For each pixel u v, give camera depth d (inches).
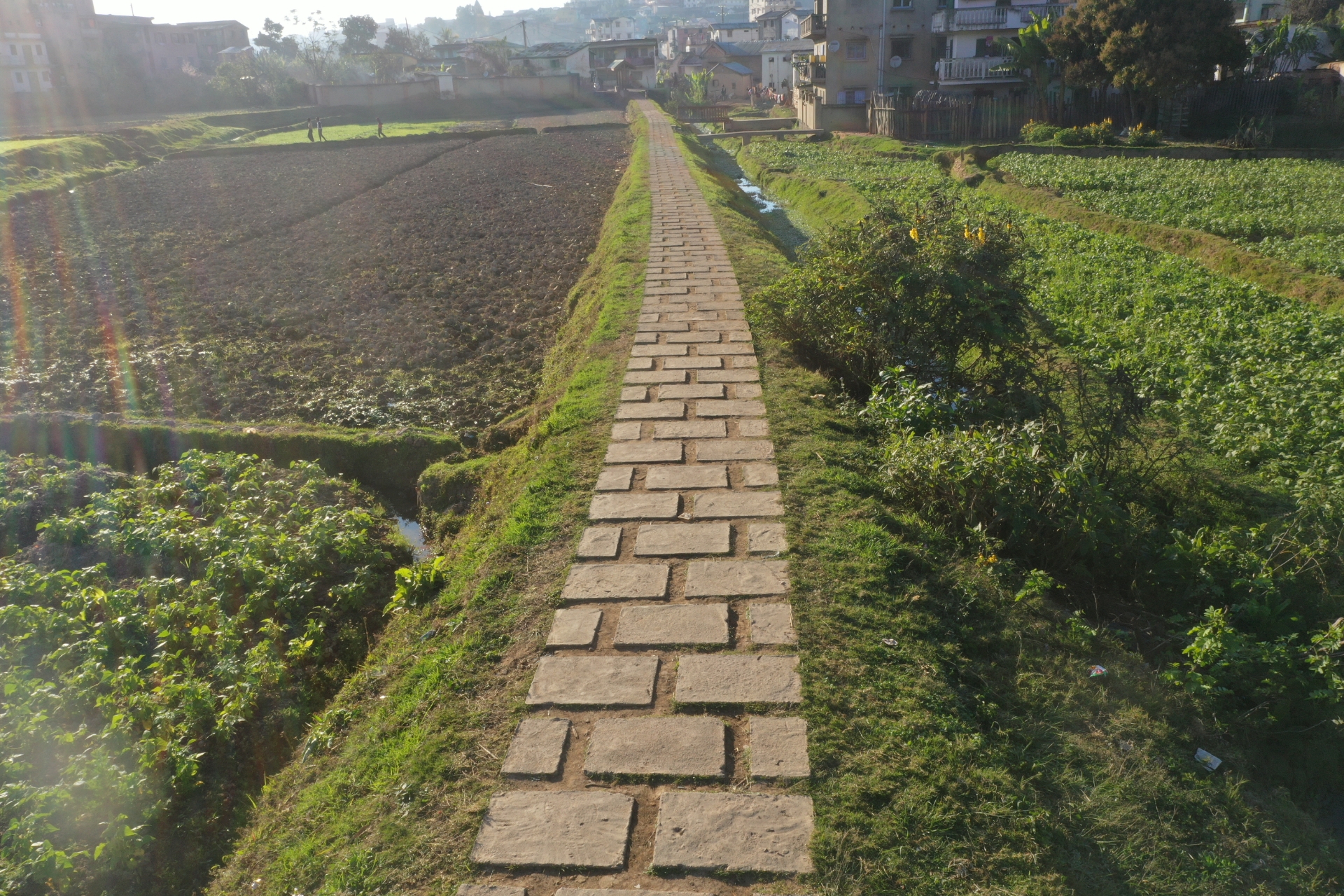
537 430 316.8
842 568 202.5
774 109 2431.1
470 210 895.7
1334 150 1110.4
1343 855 160.2
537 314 525.0
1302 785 178.7
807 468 255.0
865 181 1015.6
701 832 133.3
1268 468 292.7
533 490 251.1
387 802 146.2
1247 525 260.5
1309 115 1267.2
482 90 2586.1
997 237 331.3
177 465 336.8
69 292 597.3
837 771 144.4
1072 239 665.0
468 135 1763.0
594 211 864.9
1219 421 329.1
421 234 770.2
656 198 812.6
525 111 2476.6
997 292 319.9
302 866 139.1
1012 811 140.9
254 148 1606.8
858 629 181.6
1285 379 354.9
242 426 363.3
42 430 364.2
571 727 157.6
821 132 1674.5
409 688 180.1
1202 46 1232.8
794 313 365.4
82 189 1139.9
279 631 235.9
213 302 567.2
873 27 1740.9
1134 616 224.5
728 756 148.6
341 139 1754.4
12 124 1945.1
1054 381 309.7
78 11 2559.1
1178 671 196.1
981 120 1497.3
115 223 878.4
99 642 225.8
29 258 709.3
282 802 167.0
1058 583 222.5
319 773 170.6
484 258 668.1
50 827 165.5
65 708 202.7
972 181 1002.1
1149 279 524.7
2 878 155.2
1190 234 631.2
